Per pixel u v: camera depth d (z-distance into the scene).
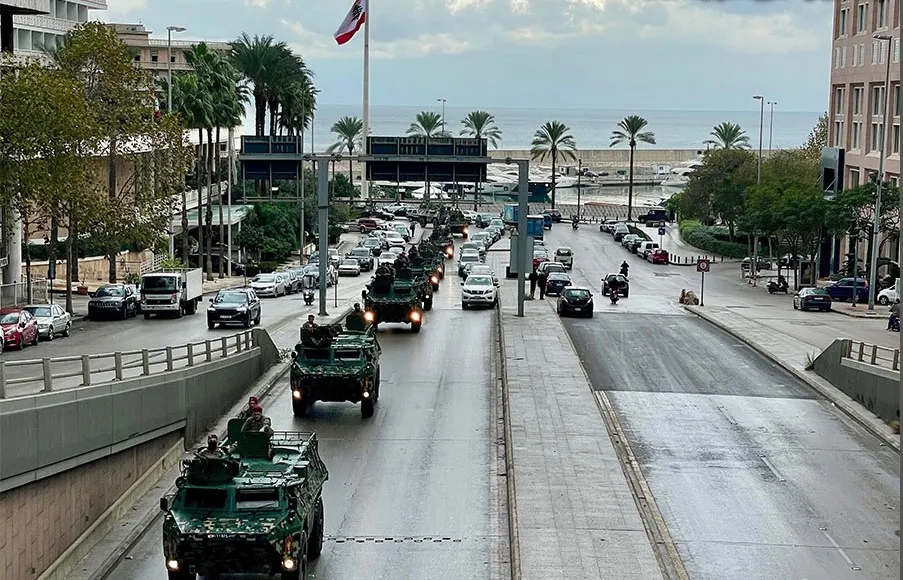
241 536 18.05
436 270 74.31
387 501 24.94
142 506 24.78
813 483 27.00
